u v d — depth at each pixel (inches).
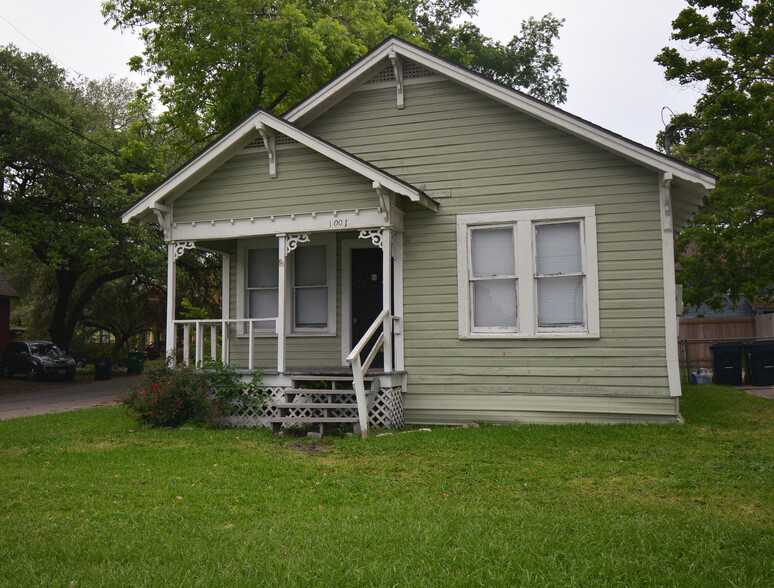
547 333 441.7
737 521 219.3
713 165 844.6
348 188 449.7
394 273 474.0
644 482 276.7
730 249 794.2
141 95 908.0
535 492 262.7
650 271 424.5
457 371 457.7
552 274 445.7
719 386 651.5
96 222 1029.2
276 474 300.4
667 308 420.8
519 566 177.6
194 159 465.7
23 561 186.5
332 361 518.0
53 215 1049.5
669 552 188.4
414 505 242.4
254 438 399.9
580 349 435.5
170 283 485.1
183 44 816.3
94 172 995.9
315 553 189.5
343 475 296.8
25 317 1791.3
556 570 175.5
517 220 451.8
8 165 991.0
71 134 978.7
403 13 1081.4
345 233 521.7
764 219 789.2
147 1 834.8
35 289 1545.3
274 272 542.3
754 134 812.0
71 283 1251.8
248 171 471.2
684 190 442.0
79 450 367.6
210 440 394.3
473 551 188.9
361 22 908.6
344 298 518.0
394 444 364.2
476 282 462.3
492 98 463.2
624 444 356.2
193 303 1333.7
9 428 472.4
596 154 438.3
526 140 454.0
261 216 465.4
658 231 424.2
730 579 169.8
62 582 172.6
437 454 338.0
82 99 1338.6
